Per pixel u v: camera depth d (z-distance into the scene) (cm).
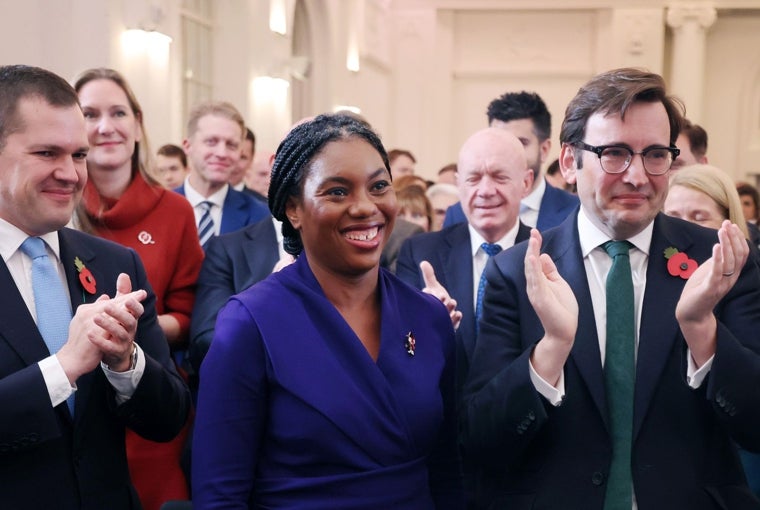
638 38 1390
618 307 210
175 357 352
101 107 300
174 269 319
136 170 316
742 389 192
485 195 310
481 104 1494
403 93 1470
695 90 1384
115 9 672
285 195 184
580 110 212
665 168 207
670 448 202
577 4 1420
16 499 185
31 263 201
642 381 204
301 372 174
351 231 176
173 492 296
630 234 213
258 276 323
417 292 196
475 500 249
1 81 194
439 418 185
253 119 951
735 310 210
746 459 286
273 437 176
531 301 198
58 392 183
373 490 173
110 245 222
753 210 659
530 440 203
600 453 204
